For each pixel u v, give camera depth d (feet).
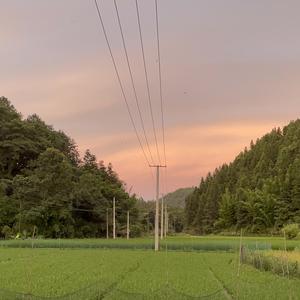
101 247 266.77
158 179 261.03
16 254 200.85
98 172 465.88
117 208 447.01
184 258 182.39
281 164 537.24
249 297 78.33
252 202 510.58
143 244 266.98
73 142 469.98
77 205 391.04
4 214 356.79
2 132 407.85
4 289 86.07
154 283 96.99
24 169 403.34
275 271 121.60
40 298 76.54
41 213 358.84
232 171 648.38
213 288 90.89
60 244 271.69
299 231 377.30
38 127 437.99
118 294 81.00
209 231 627.87
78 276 109.70
